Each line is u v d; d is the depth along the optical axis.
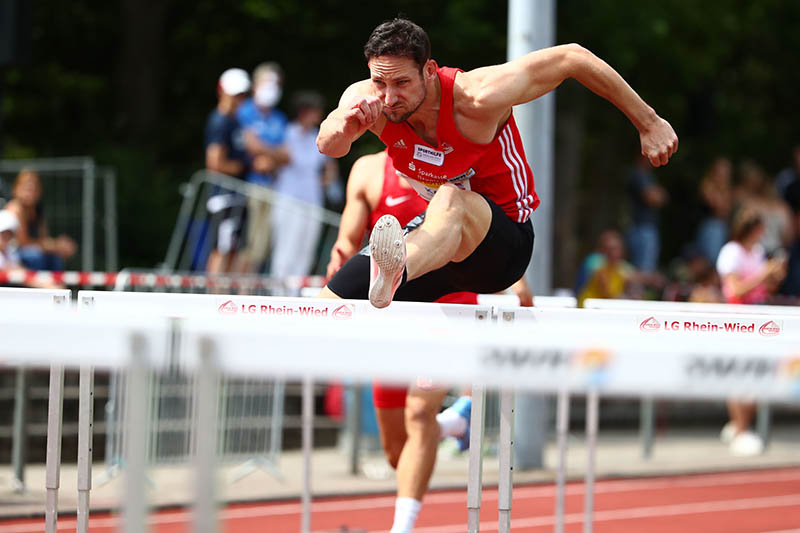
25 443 27.61
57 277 29.08
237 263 36.44
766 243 47.56
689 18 67.00
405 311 12.73
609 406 47.81
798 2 78.56
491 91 13.36
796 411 54.34
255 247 36.56
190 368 8.29
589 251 75.12
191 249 38.84
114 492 28.12
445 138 13.66
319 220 37.28
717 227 51.69
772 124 83.12
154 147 55.91
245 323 9.77
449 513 27.16
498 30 60.50
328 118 13.55
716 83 76.44
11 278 28.88
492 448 34.94
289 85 60.41
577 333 9.02
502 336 8.33
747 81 81.75
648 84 69.00
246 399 31.67
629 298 45.94
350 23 59.28
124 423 27.11
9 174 37.50
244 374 8.48
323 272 39.66
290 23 58.94
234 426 31.41
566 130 64.94
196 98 61.62
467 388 19.23
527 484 32.19
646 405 38.41
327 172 39.94
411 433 17.17
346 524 25.28
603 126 71.50
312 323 9.98
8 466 32.41
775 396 7.62
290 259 37.03
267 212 36.56
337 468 34.25
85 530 14.76
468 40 58.12
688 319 12.96
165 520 24.92
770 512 29.27
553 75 13.72
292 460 36.16
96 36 60.34
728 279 37.28
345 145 13.36
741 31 74.81
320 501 28.73
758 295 38.31
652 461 38.06
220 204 36.12
